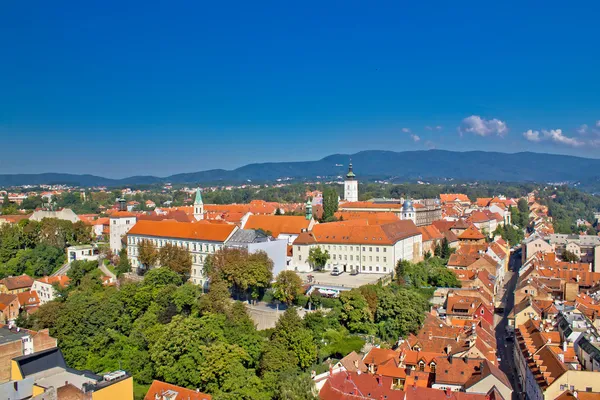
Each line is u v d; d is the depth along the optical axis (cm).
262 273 17300
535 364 13675
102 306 15225
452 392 11675
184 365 12500
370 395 11944
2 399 10212
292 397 10981
